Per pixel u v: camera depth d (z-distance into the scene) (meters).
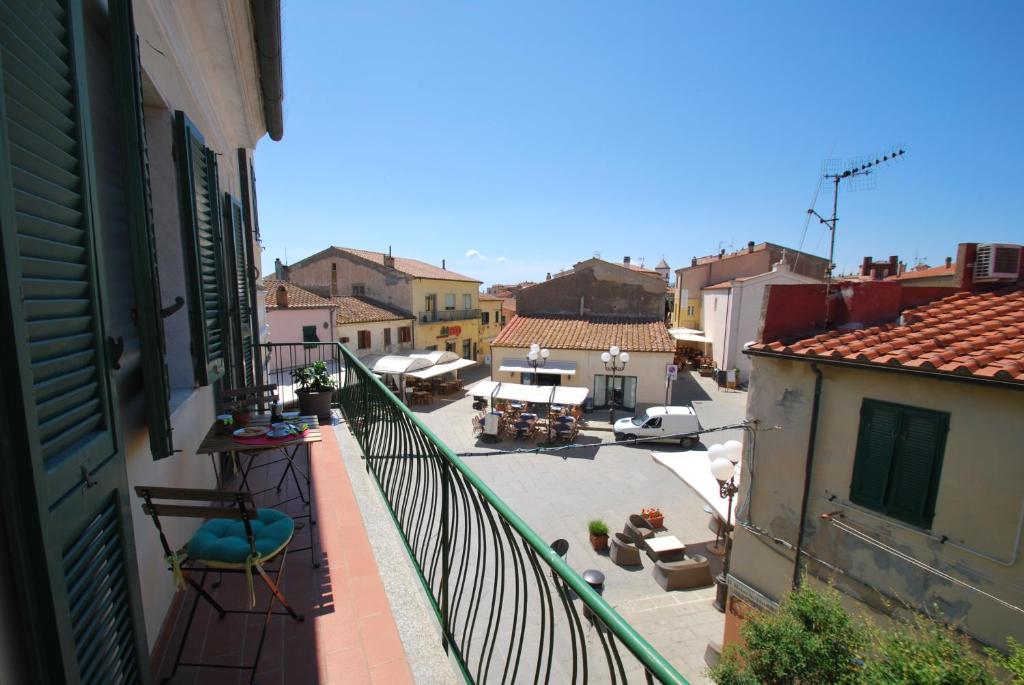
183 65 3.68
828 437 6.59
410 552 3.18
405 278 34.22
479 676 1.97
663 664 1.07
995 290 7.75
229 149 6.09
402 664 2.44
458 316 39.91
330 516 3.97
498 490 14.56
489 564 8.18
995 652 4.61
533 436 19.55
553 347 23.75
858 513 6.28
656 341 23.72
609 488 14.74
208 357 3.38
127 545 1.79
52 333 1.37
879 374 6.05
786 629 5.36
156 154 3.32
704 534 12.12
